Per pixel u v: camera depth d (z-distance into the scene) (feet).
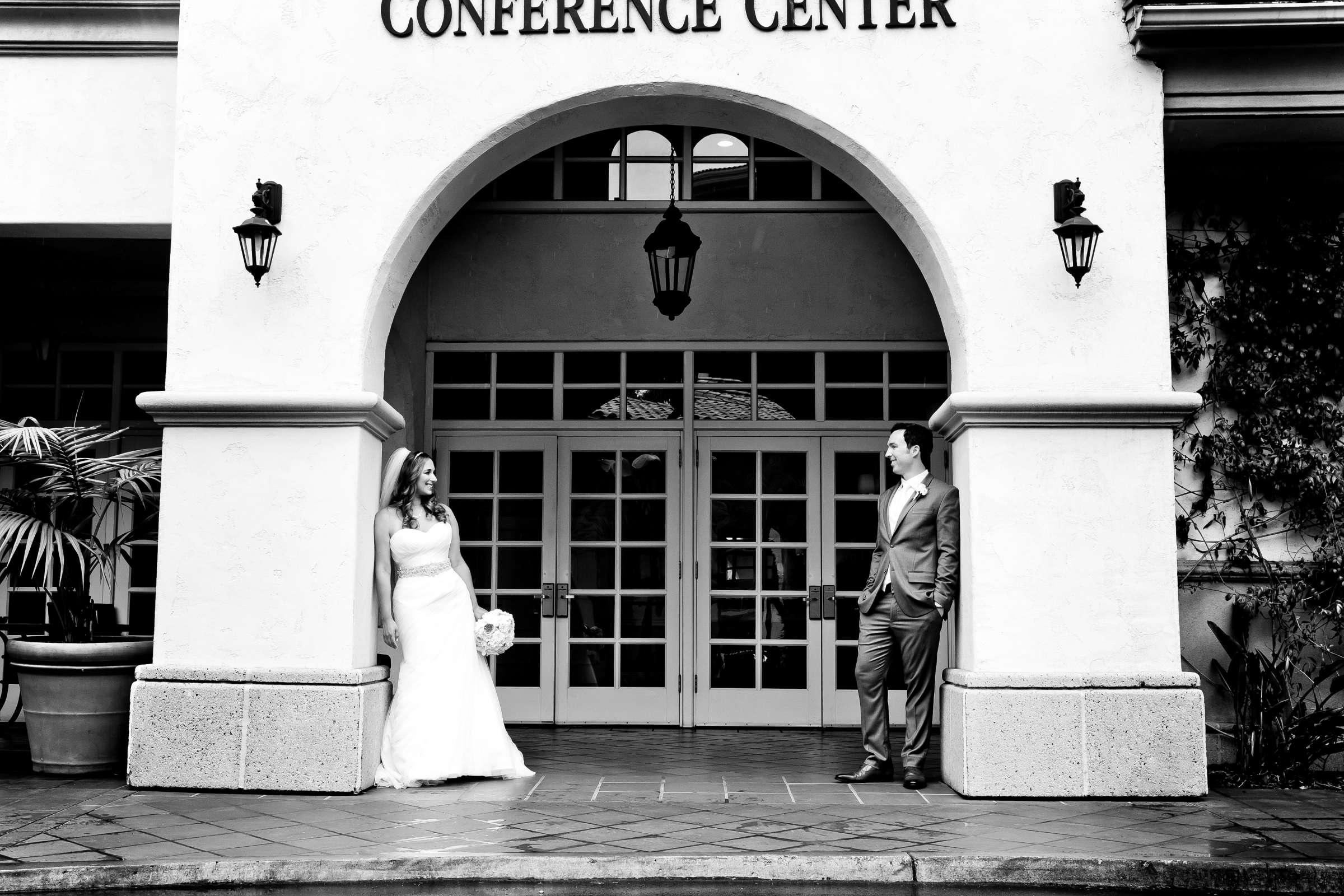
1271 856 15.40
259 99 21.06
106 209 22.75
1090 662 19.86
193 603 20.15
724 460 29.53
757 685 28.86
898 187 20.74
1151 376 20.39
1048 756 19.47
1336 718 21.04
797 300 29.40
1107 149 20.70
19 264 27.53
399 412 28.84
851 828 16.99
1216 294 23.91
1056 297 20.51
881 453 29.32
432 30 21.11
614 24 21.03
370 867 14.93
